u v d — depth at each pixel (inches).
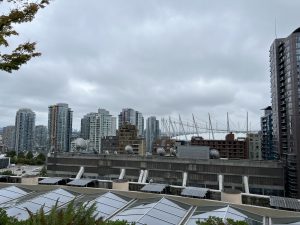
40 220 356.8
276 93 3786.9
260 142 6136.8
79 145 4274.1
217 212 930.1
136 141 6811.0
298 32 3314.5
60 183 1385.3
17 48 427.8
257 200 1087.0
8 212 896.3
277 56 3809.1
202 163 2928.2
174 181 2992.1
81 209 393.7
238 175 2807.6
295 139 3002.0
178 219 894.4
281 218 938.7
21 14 413.4
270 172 2741.1
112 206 1015.0
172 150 4035.4
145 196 1150.3
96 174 3289.9
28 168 6919.3
